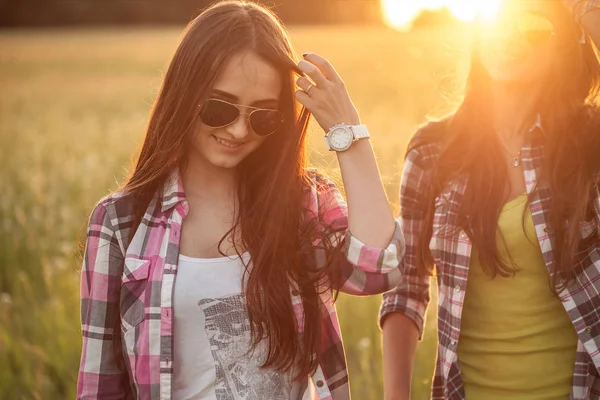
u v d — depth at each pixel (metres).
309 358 1.92
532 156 2.26
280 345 1.86
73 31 76.38
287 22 76.81
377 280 1.91
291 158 1.94
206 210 1.96
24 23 83.00
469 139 2.33
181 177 1.96
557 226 2.16
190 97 1.81
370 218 1.88
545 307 2.20
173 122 1.84
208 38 1.80
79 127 15.78
